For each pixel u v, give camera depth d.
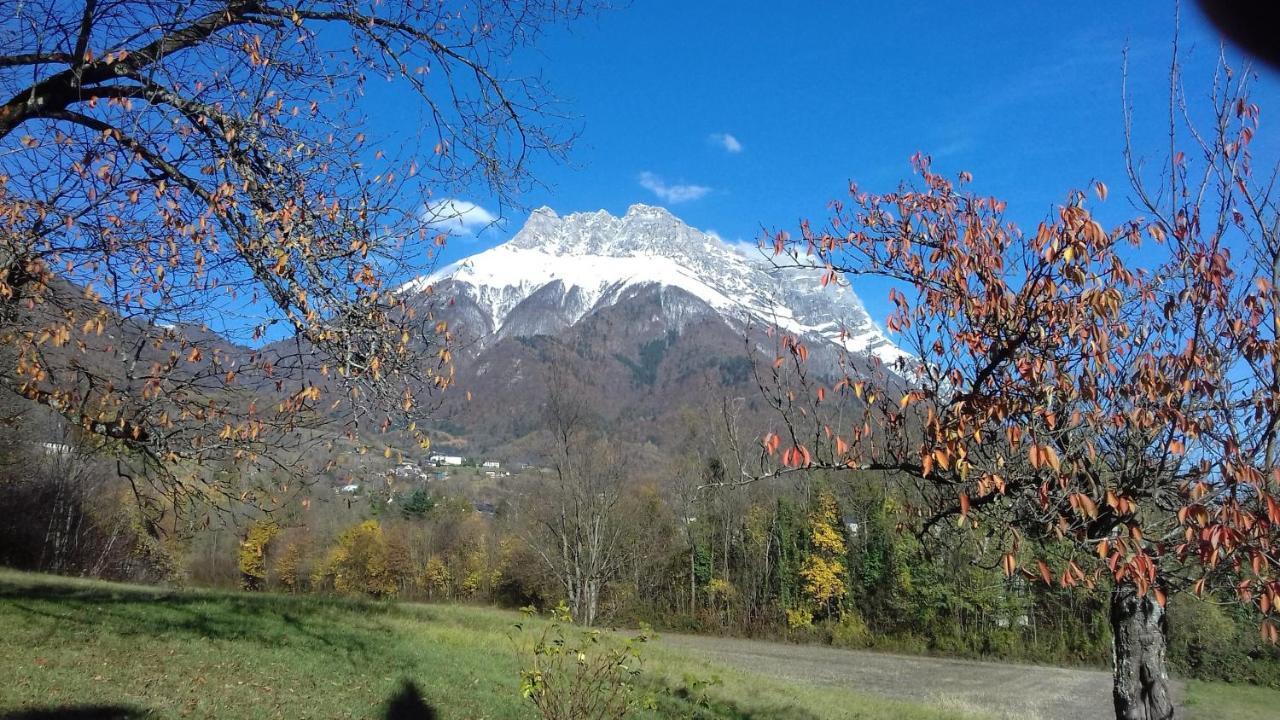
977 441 5.09
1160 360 5.34
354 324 6.10
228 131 6.16
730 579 56.88
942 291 5.51
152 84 6.34
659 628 53.44
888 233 5.88
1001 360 5.23
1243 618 5.81
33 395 6.34
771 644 50.03
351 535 50.69
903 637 49.53
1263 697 33.41
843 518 51.34
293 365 6.24
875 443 5.75
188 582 43.50
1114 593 6.71
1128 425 5.24
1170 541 5.30
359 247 6.06
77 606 17.12
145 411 6.36
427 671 16.64
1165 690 6.45
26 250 5.79
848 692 30.00
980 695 35.09
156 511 7.56
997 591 44.19
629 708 12.88
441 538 52.75
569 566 39.34
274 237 6.06
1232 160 5.20
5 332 6.05
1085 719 30.48
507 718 13.76
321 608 23.92
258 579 47.91
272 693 12.61
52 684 10.65
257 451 6.41
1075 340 5.11
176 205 6.29
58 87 6.30
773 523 54.25
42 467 30.64
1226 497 4.77
